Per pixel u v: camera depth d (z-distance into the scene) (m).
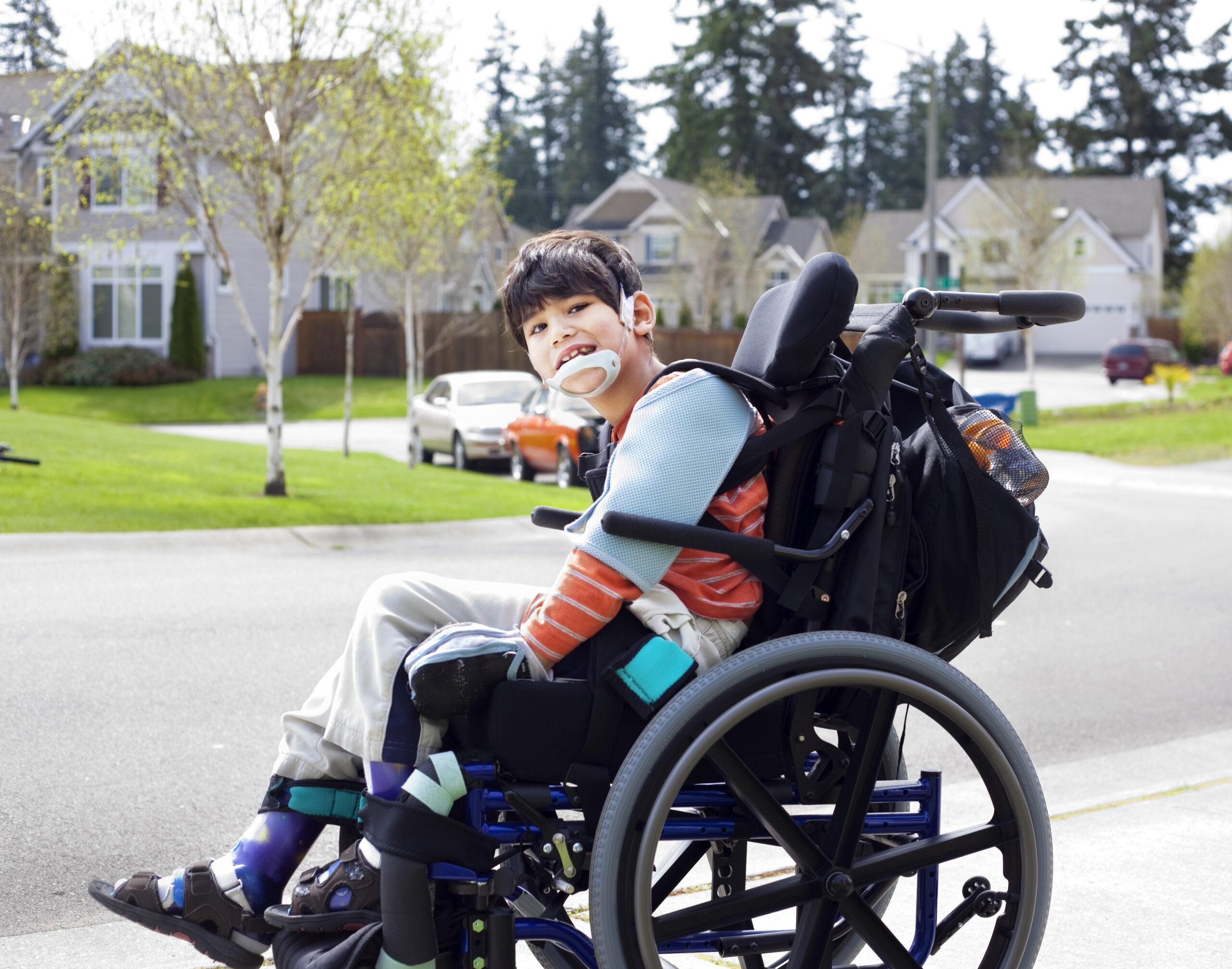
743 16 74.50
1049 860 2.50
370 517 13.31
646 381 2.67
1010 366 56.34
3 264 31.12
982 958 3.01
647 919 2.22
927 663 2.39
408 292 21.30
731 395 2.44
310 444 27.39
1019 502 2.57
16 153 29.53
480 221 30.53
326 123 14.80
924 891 2.62
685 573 2.45
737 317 53.50
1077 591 9.95
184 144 14.06
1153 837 4.10
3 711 5.63
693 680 2.36
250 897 2.53
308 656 6.89
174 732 5.36
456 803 2.37
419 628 2.46
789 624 2.53
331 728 2.41
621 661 2.33
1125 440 28.30
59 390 38.25
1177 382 44.75
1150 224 66.12
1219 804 4.51
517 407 22.02
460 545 12.29
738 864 2.60
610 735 2.35
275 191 14.96
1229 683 6.91
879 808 2.78
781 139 75.62
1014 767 2.46
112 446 19.64
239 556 10.99
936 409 2.54
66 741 5.20
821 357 2.52
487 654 2.33
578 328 2.55
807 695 2.37
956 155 91.00
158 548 11.32
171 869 3.88
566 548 12.15
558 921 2.43
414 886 2.25
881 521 2.47
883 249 60.84
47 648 6.96
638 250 60.50
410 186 16.33
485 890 2.30
